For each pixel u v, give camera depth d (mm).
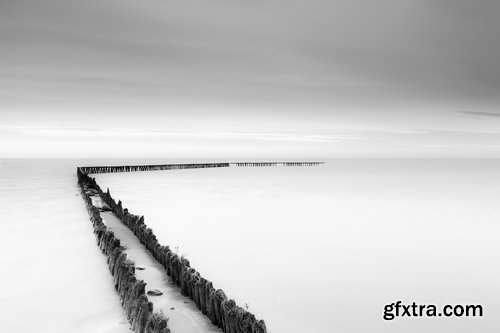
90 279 11156
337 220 21625
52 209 22672
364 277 12375
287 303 10344
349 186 43000
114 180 47844
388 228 19656
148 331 6941
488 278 12477
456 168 103938
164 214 22875
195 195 32531
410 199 31438
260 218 21875
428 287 11688
